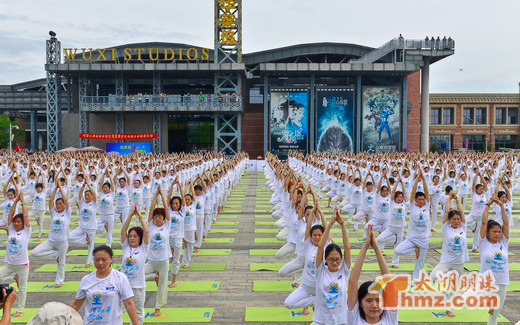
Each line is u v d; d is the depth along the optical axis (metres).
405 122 54.53
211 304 9.16
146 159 33.56
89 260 11.85
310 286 7.42
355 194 16.77
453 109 79.38
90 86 56.97
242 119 60.25
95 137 53.50
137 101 52.59
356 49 60.06
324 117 53.41
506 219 7.82
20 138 72.25
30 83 72.75
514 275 11.02
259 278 10.95
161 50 57.22
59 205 10.16
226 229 17.14
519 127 79.38
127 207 15.63
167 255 8.56
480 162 26.45
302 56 61.75
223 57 56.22
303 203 9.01
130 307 5.68
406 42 55.56
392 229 11.65
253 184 34.94
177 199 10.23
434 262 12.37
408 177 19.48
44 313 3.88
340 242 14.69
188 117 61.62
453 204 21.50
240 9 54.44
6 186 14.62
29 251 13.72
